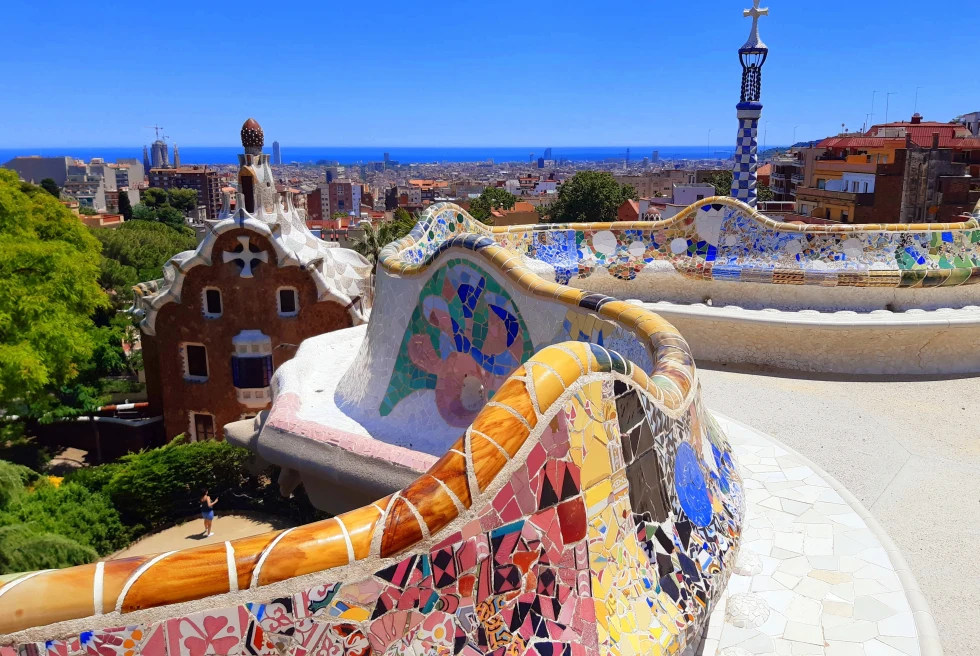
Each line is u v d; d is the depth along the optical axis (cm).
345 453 688
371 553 264
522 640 303
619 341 573
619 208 6619
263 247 2031
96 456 2450
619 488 362
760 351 1159
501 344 677
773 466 704
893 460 796
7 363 1730
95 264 2403
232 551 250
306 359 954
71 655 228
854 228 1190
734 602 484
